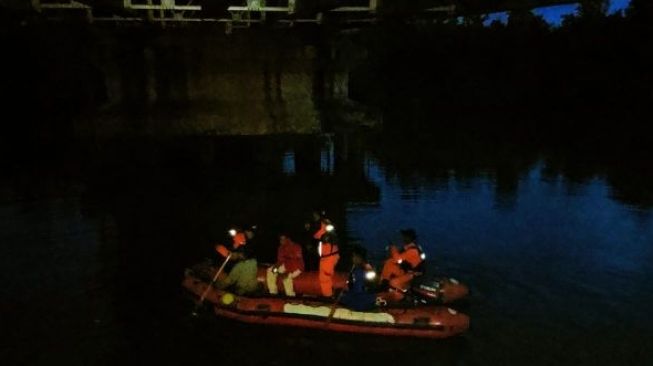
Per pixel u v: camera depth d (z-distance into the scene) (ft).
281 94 48.29
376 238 36.17
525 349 22.18
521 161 64.80
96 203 46.24
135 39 45.75
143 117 46.44
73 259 32.68
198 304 25.22
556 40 109.29
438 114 116.47
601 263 31.40
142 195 48.91
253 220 41.19
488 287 28.07
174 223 40.42
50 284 28.84
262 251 34.81
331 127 48.29
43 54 79.92
